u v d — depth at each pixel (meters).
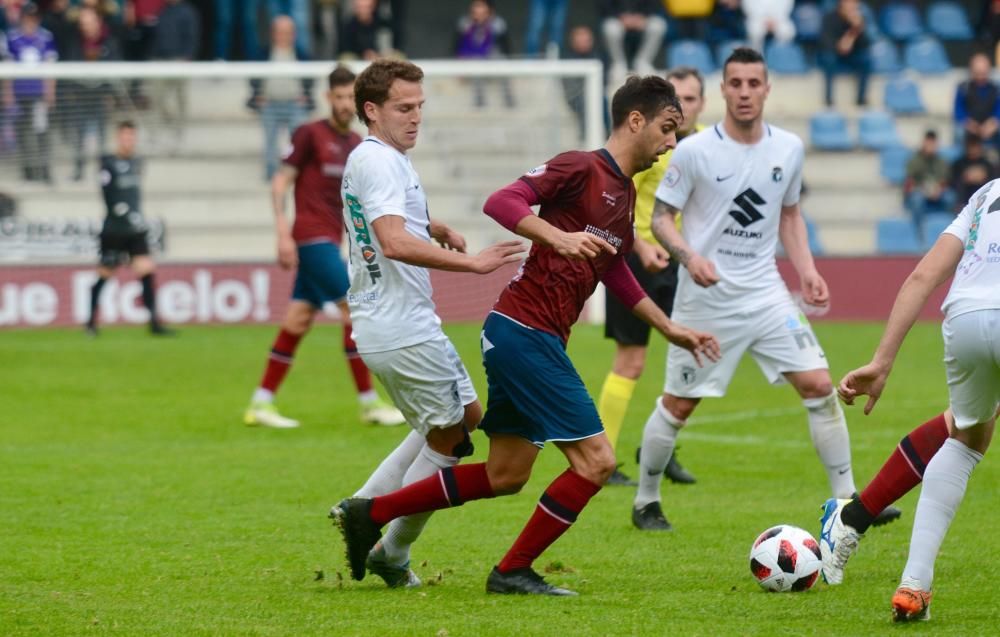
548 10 82.06
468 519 27.30
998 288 18.09
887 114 83.25
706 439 38.22
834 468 26.30
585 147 70.00
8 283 65.94
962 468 19.06
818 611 19.67
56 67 65.94
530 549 20.78
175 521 27.09
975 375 18.36
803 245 27.69
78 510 28.19
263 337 62.38
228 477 32.06
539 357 20.33
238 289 67.81
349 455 35.19
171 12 73.00
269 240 69.25
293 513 27.92
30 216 66.19
